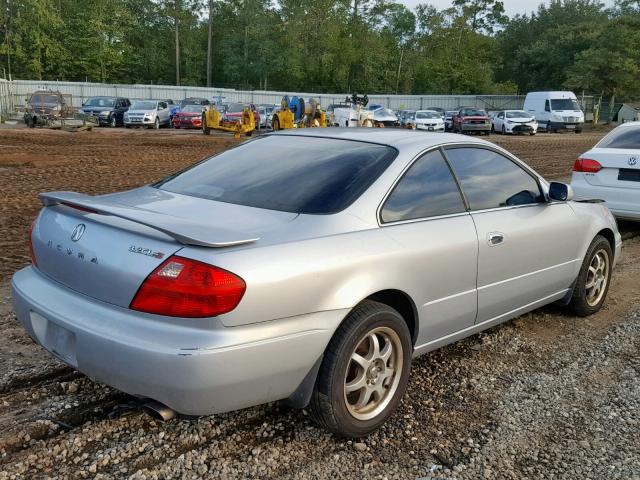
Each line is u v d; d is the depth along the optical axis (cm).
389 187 344
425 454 317
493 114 4259
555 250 455
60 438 316
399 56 8650
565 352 452
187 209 325
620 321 520
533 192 451
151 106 3456
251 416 346
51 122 2839
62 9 6825
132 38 7844
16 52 6050
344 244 308
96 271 289
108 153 1777
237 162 387
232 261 270
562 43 6900
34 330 321
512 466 310
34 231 339
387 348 334
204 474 293
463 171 397
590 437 338
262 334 276
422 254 341
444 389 388
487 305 403
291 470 299
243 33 8000
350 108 2862
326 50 7844
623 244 809
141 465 298
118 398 358
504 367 423
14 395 357
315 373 303
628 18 5750
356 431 320
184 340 263
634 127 820
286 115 2591
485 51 8306
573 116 4097
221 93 5400
